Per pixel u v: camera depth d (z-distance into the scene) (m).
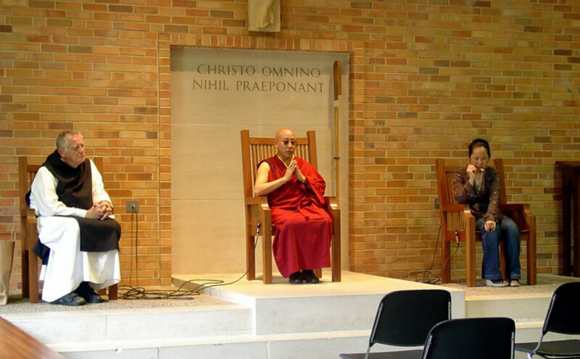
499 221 7.57
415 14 8.50
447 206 7.80
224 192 8.21
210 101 8.17
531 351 4.97
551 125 8.88
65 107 7.64
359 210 8.34
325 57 8.45
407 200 8.47
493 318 4.16
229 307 6.07
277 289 6.56
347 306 6.19
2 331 5.16
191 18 7.97
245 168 7.39
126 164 7.79
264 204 7.00
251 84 8.28
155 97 7.85
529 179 8.82
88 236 6.35
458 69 8.62
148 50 7.84
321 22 8.28
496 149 8.74
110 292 6.63
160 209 7.86
